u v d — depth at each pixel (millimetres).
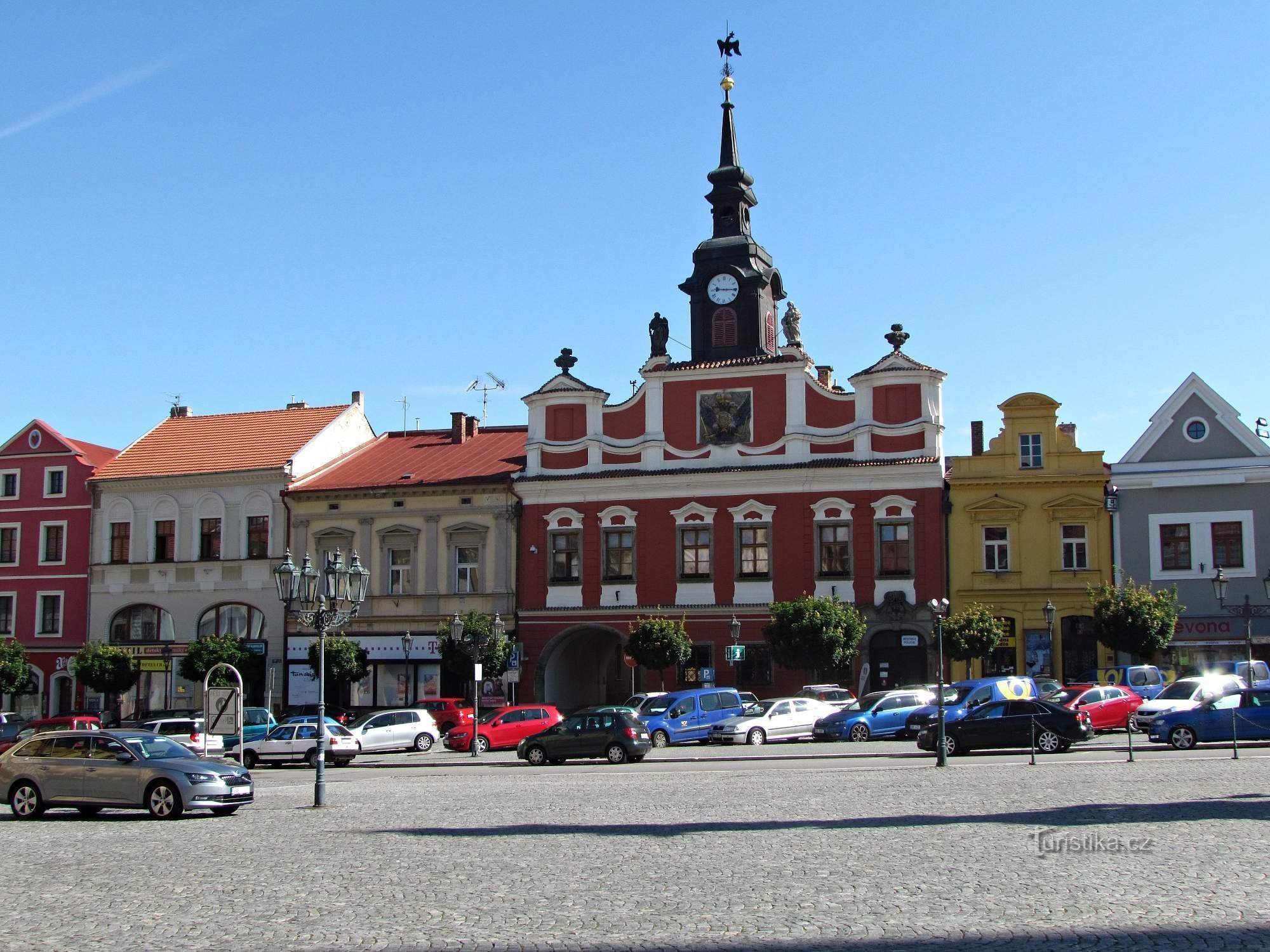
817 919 14859
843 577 60844
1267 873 17156
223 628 68938
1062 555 59719
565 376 65938
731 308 66125
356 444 75250
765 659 61312
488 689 63406
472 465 68875
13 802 28859
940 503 60344
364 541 67312
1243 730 40000
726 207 67875
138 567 70438
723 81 69125
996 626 57281
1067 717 40594
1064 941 13539
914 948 13398
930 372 60969
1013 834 21250
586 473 64688
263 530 68875
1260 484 57969
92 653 66438
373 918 15633
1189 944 13336
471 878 18328
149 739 29672
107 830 26031
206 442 73438
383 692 66188
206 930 15195
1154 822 22250
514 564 65062
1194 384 59250
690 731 50469
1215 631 57875
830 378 71000
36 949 14359
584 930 14578
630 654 60094
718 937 14094
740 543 62406
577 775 38062
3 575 72938
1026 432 60594
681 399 64250
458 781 37281
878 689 60219
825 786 30953
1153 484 59031
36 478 73188
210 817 28422
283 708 66812
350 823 26078
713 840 21609
